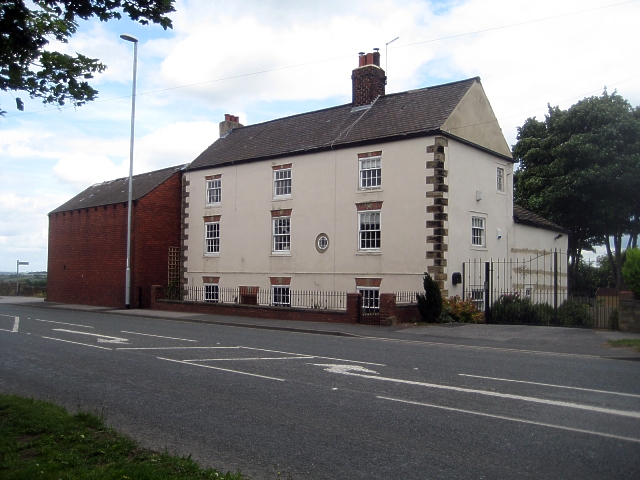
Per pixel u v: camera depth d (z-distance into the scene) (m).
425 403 8.34
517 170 42.75
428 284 21.06
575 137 36.00
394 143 23.78
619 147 35.31
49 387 9.88
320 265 25.80
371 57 27.73
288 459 6.13
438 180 22.42
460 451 6.25
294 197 27.08
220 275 30.16
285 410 8.09
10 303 36.41
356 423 7.39
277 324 21.14
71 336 17.31
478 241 25.20
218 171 30.77
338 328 19.59
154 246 31.86
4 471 5.40
